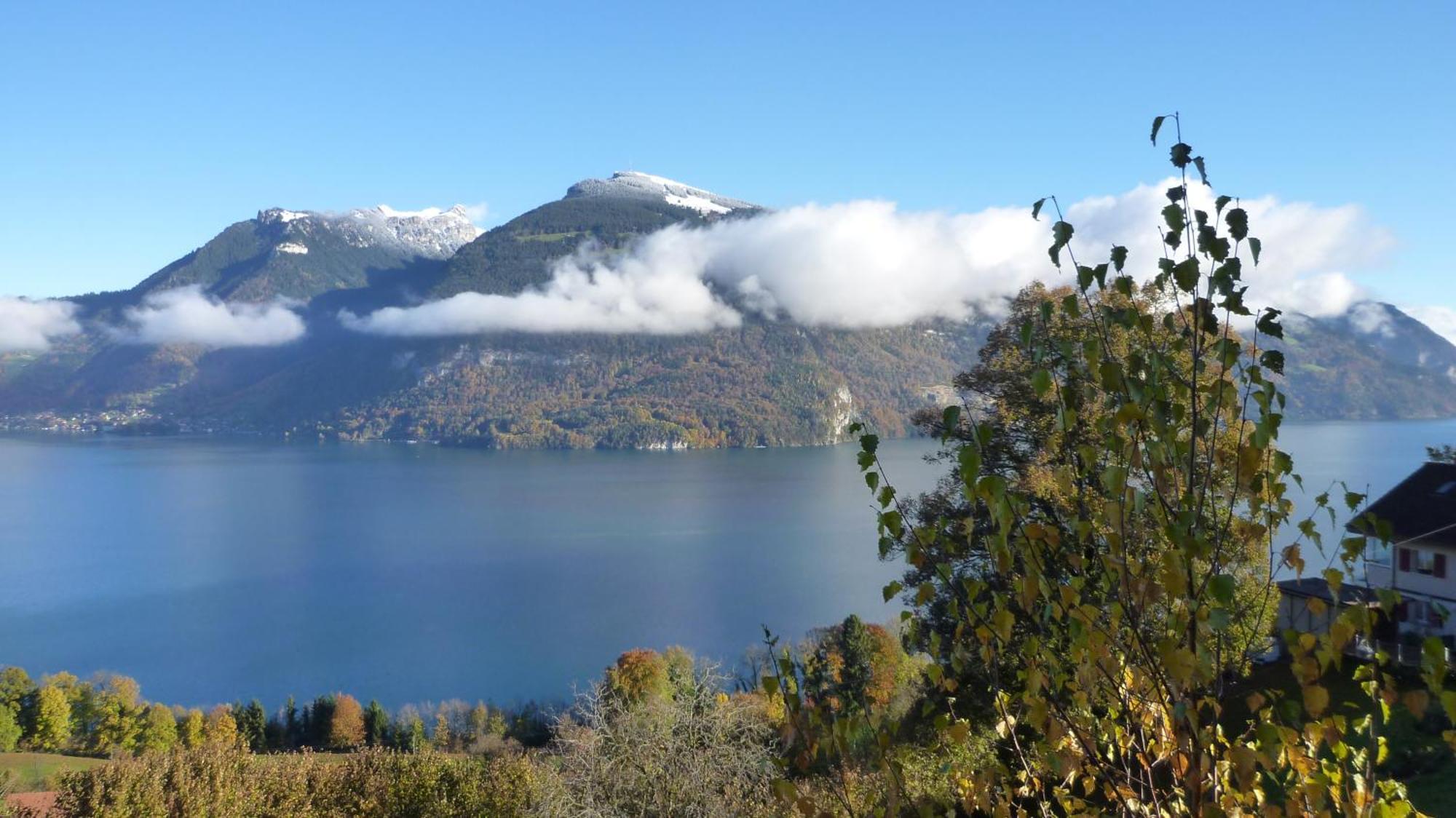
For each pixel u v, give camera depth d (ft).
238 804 54.90
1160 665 8.55
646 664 131.03
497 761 60.39
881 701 97.50
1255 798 9.33
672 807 44.21
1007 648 9.75
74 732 183.42
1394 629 60.59
